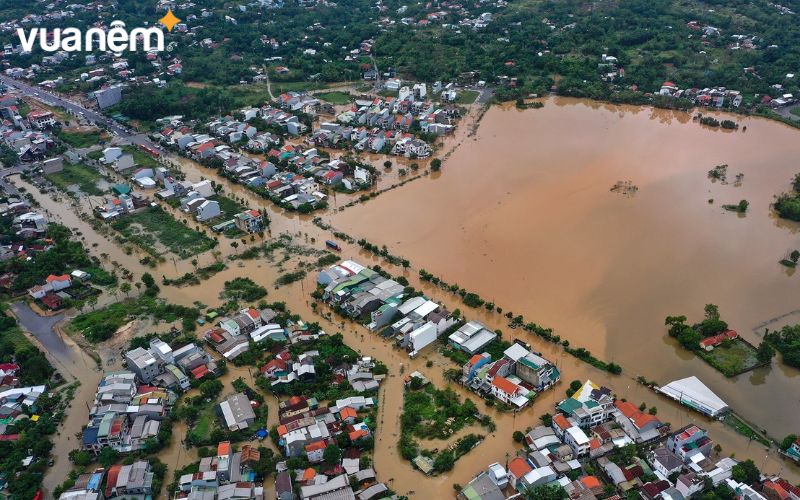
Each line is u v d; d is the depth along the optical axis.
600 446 105.44
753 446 108.00
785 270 158.50
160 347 126.56
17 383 124.12
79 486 97.94
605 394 113.62
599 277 156.50
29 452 108.00
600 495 96.81
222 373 126.00
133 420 112.50
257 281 158.25
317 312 145.75
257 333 135.50
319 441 105.56
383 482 100.94
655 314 143.12
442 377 124.56
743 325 139.00
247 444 108.75
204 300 151.00
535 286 153.62
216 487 98.94
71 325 143.25
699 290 151.12
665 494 94.81
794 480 101.06
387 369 126.50
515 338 136.50
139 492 98.38
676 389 118.75
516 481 98.69
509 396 116.31
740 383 123.62
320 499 95.19
